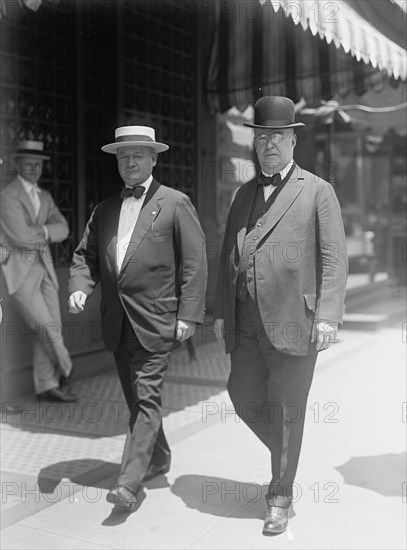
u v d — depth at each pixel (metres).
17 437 4.81
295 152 10.41
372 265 11.72
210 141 8.43
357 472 4.08
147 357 3.63
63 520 3.49
